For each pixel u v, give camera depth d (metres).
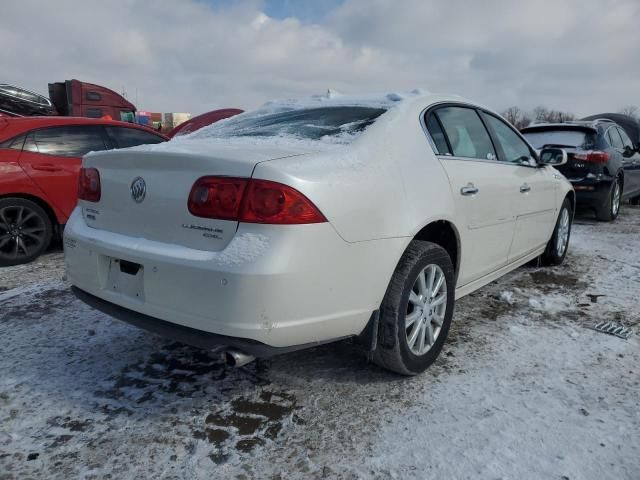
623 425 2.25
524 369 2.75
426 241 2.72
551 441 2.13
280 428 2.22
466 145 3.19
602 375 2.70
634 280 4.43
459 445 2.11
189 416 2.31
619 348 3.03
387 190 2.37
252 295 1.95
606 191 7.39
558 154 4.10
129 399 2.44
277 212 1.97
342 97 3.21
